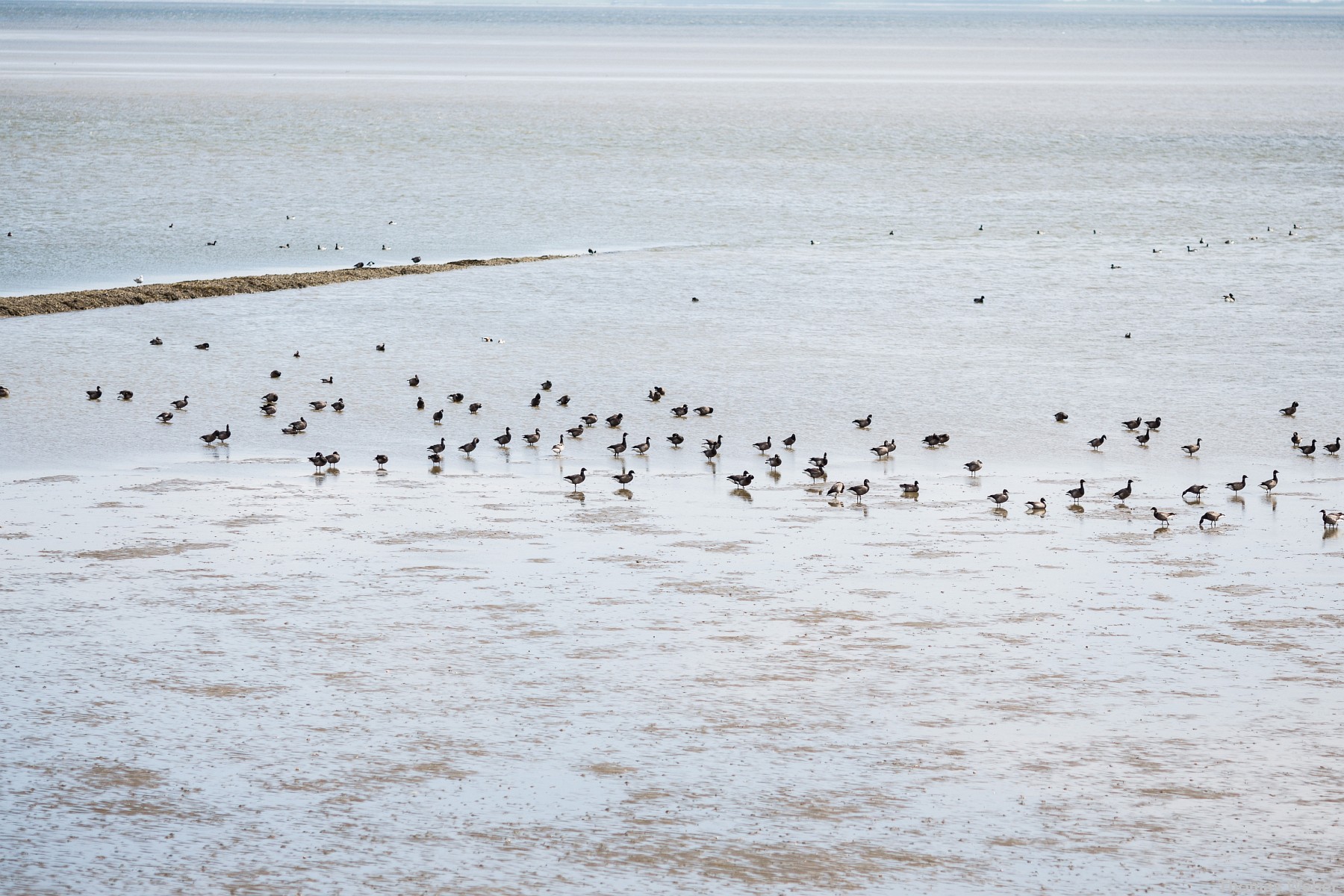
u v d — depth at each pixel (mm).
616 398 62094
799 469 52781
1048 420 58938
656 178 140500
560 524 45656
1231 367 67625
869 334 74812
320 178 137375
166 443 54812
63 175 135375
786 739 30719
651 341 72562
